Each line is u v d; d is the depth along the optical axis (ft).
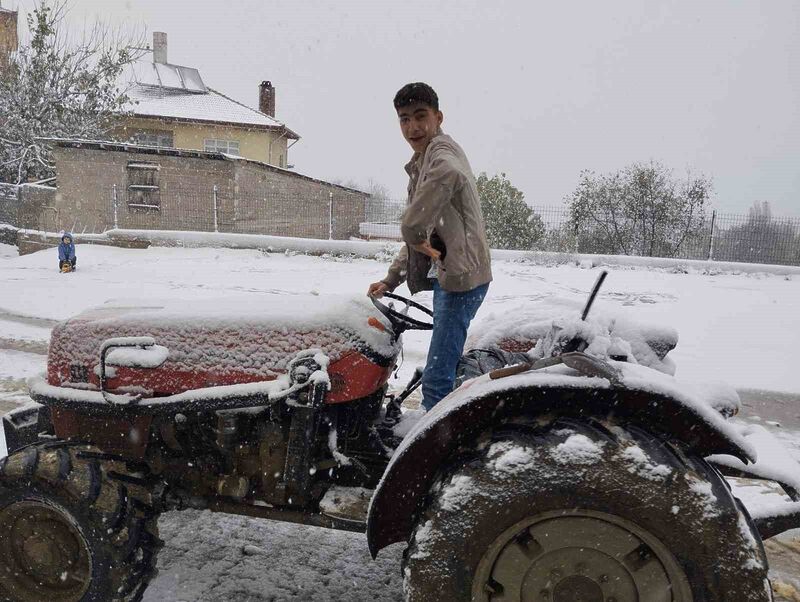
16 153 69.05
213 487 8.47
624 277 45.24
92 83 71.36
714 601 5.75
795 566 9.98
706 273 49.60
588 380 6.18
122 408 8.07
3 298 31.71
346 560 9.66
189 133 84.94
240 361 8.08
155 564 8.12
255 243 55.52
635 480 5.75
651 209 58.59
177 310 8.55
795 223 55.36
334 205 73.15
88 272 42.42
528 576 5.99
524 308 10.66
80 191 61.57
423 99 8.96
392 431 9.11
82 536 7.52
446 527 6.02
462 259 8.62
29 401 17.02
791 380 20.71
